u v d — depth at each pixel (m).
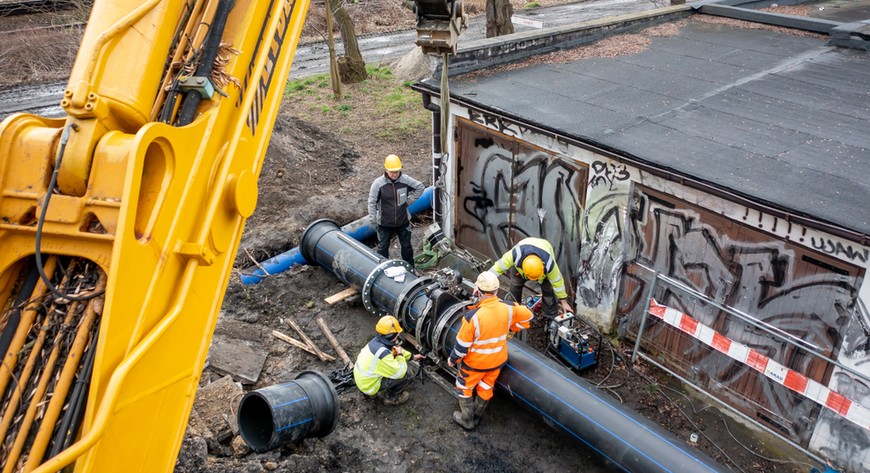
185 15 3.31
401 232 8.49
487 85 8.64
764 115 7.36
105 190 2.62
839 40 10.25
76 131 2.67
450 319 6.43
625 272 7.18
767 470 5.80
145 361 2.75
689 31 11.67
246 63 3.50
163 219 2.81
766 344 6.08
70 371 2.52
